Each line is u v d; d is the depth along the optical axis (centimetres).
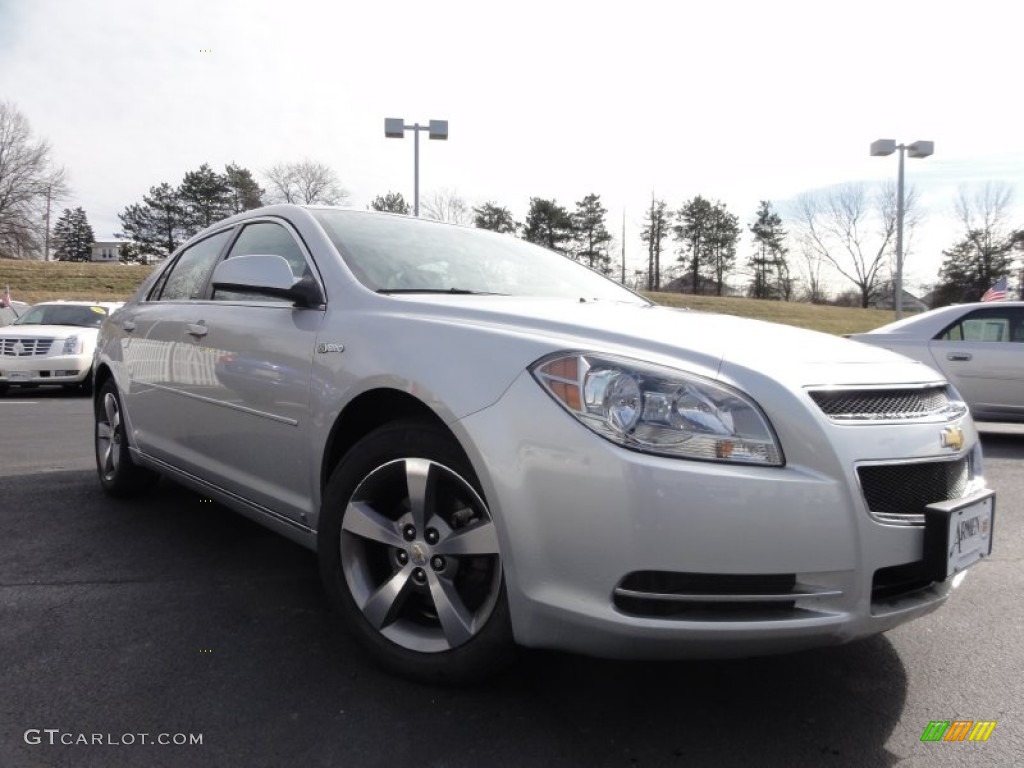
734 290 7681
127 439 420
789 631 184
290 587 309
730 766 191
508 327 223
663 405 188
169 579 316
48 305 1245
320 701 219
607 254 6800
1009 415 741
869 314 5238
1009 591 323
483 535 207
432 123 1808
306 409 261
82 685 226
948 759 196
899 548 195
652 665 245
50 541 365
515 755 194
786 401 190
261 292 273
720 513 180
